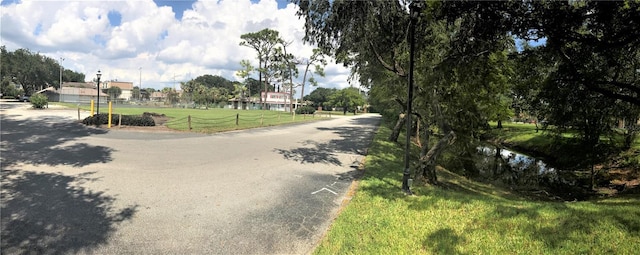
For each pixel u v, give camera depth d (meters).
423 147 9.06
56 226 4.68
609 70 10.12
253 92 115.44
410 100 6.81
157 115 27.91
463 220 5.06
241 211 5.64
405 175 6.86
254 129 20.56
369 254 4.09
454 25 8.51
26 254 3.85
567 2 6.29
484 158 18.22
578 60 8.38
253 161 10.16
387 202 6.09
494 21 6.84
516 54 9.15
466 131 12.87
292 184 7.61
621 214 4.73
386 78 12.80
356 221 5.12
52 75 87.38
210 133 16.86
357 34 8.86
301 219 5.38
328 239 4.50
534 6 6.46
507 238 4.36
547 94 10.69
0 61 72.25
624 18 6.08
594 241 4.03
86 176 7.44
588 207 5.36
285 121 30.28
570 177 14.30
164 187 6.88
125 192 6.41
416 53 9.51
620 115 13.11
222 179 7.75
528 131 30.97
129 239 4.40
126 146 11.70
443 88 9.67
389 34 9.06
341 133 21.72
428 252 4.16
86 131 15.06
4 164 8.14
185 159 9.92
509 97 17.83
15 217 4.92
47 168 7.97
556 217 4.79
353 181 8.14
